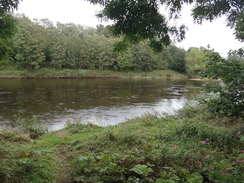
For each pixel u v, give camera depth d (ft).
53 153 14.64
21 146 15.43
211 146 13.64
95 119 35.55
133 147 14.58
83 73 138.62
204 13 14.49
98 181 9.16
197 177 8.65
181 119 24.06
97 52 156.35
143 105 48.37
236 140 13.89
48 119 34.96
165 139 16.43
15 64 134.72
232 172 9.25
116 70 163.84
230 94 12.61
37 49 131.03
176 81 129.49
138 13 13.07
